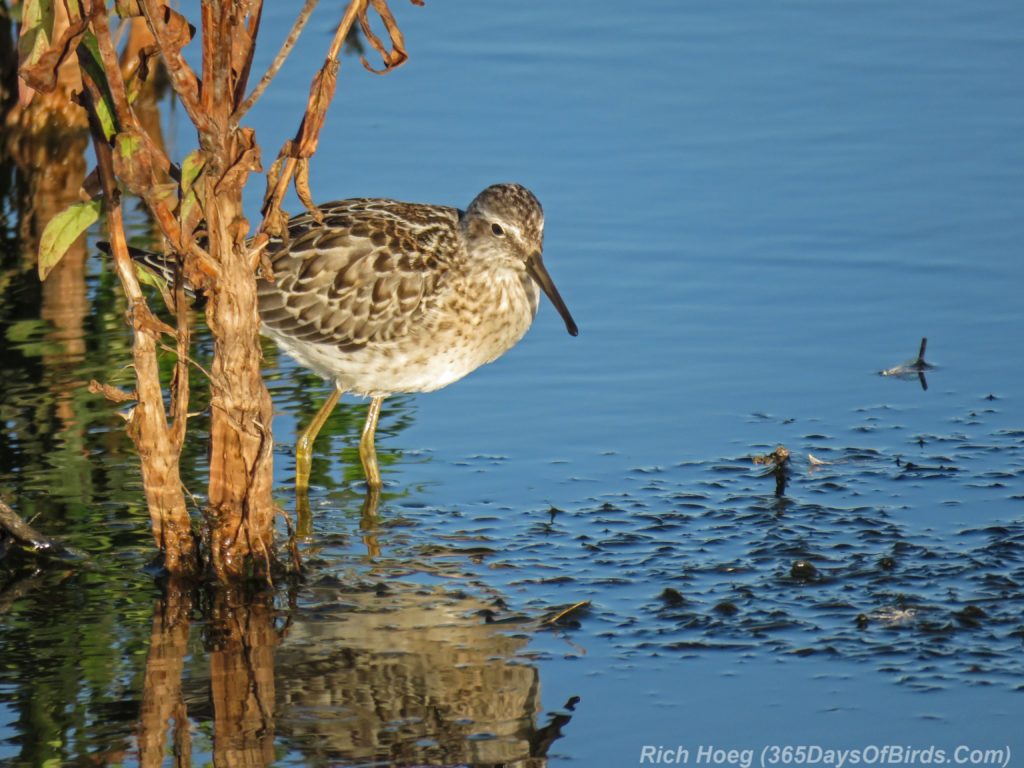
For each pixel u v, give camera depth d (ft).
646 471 42.39
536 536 38.96
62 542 38.34
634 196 57.41
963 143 59.47
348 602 35.63
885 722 30.07
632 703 30.96
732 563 37.04
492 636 33.86
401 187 56.49
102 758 29.07
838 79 64.39
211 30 31.58
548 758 29.17
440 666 32.53
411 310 43.93
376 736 29.86
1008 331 49.03
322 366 44.86
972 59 65.36
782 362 48.21
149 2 30.86
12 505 40.11
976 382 46.57
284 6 67.97
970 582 35.50
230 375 34.63
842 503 39.99
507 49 67.05
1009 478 40.96
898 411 45.19
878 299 51.21
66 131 63.16
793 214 55.98
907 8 70.08
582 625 34.27
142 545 38.42
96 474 42.11
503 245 44.14
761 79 64.59
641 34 68.28
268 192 34.37
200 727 30.17
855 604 34.73
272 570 36.81
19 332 50.16
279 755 29.19
